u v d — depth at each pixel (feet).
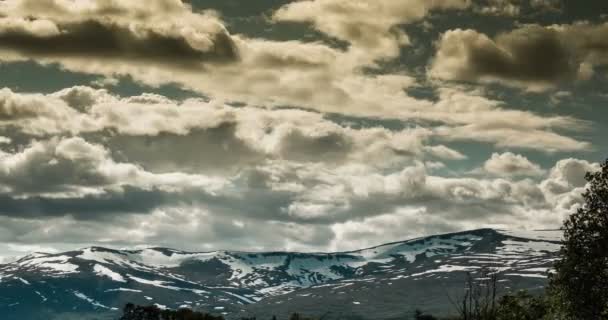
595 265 227.40
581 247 229.45
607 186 229.25
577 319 232.73
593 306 228.63
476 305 208.64
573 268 230.07
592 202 230.07
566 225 233.35
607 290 229.04
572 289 231.30
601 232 226.58
